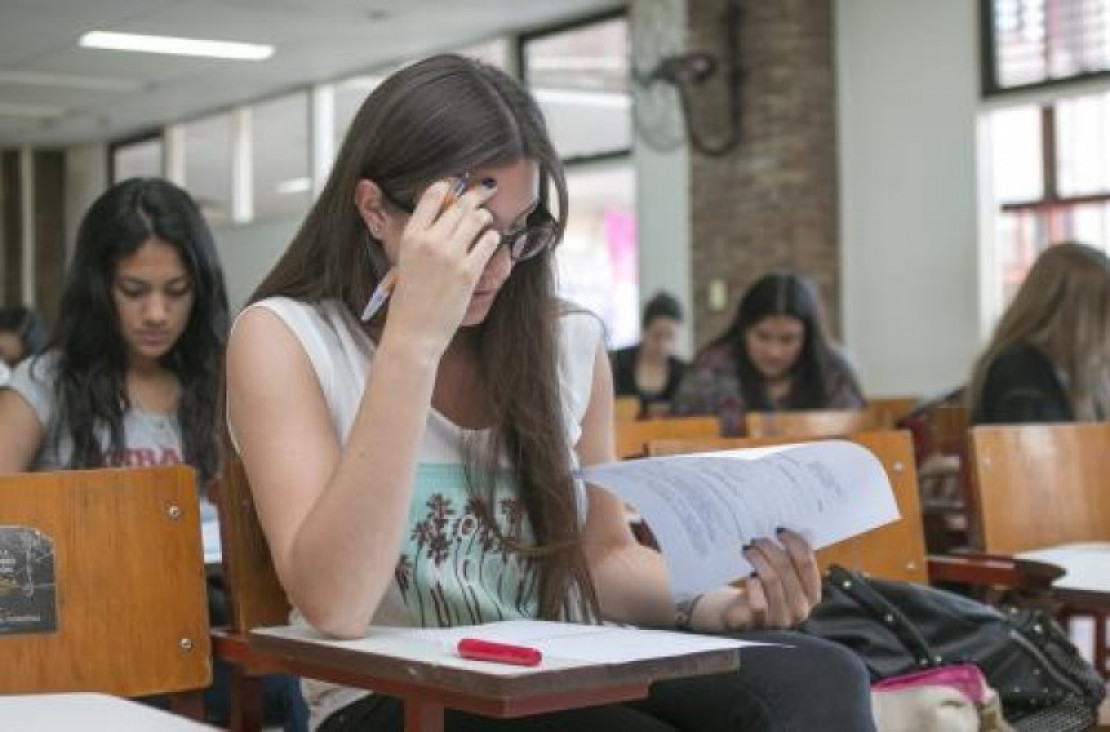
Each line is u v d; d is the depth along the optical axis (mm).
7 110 14508
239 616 1880
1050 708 2359
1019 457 2918
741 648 1448
